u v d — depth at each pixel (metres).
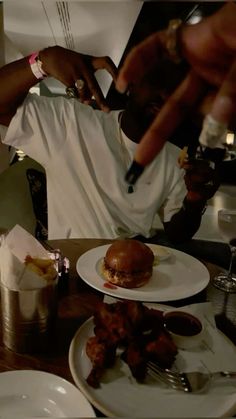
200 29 0.37
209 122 0.39
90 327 0.79
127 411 0.60
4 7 1.01
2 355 0.72
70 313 0.87
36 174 1.86
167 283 1.02
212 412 0.61
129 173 0.47
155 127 0.43
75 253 1.17
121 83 0.46
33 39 1.13
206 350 0.74
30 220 1.79
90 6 0.92
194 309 0.84
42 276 0.70
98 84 1.11
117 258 0.97
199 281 1.03
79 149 1.46
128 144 1.24
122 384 0.65
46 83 1.56
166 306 0.90
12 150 1.88
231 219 1.02
